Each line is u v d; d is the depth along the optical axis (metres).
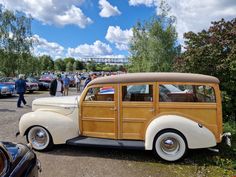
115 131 5.57
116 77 5.57
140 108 5.42
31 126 5.78
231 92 8.12
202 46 8.49
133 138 5.49
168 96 5.33
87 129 5.77
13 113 10.97
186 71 8.60
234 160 5.25
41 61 37.91
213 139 5.08
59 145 6.26
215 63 8.19
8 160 2.67
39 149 5.79
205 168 4.91
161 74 5.41
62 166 5.03
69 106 5.83
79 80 24.14
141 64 24.98
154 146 5.20
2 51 28.73
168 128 5.08
